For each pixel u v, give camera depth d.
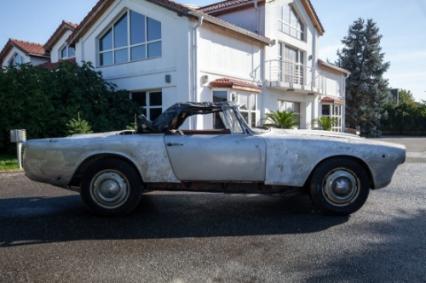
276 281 2.82
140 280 2.85
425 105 35.53
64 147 4.58
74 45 16.59
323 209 4.61
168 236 3.90
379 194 5.98
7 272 2.99
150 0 12.70
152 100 13.65
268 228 4.16
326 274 2.94
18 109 10.91
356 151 4.51
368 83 32.38
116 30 14.80
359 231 4.03
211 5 17.83
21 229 4.13
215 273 2.97
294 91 18.38
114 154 4.61
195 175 4.58
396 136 31.47
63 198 5.71
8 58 26.03
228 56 13.79
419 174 8.33
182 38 12.23
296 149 4.50
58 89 12.05
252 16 16.30
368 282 2.80
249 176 4.54
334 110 23.88
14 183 6.93
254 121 15.27
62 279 2.87
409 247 3.53
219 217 4.64
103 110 12.73
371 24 32.69
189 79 12.17
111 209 4.65
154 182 4.63
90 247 3.56
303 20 19.75
